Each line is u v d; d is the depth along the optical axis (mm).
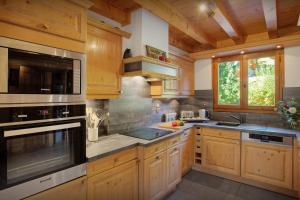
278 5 2188
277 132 2525
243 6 2234
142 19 2275
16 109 1132
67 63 1398
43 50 1262
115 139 2092
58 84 1342
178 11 2391
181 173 2861
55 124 1323
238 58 3400
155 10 2076
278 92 3008
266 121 3092
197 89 3844
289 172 2447
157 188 2174
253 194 2508
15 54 1130
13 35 1124
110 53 2012
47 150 1306
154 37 2457
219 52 3291
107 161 1679
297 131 2588
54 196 1310
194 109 3883
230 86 3512
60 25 1354
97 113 2266
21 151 1173
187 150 3062
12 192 1113
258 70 3213
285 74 2939
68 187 1393
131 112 2607
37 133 1234
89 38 1785
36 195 1223
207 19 2643
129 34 2270
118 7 2258
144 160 1961
